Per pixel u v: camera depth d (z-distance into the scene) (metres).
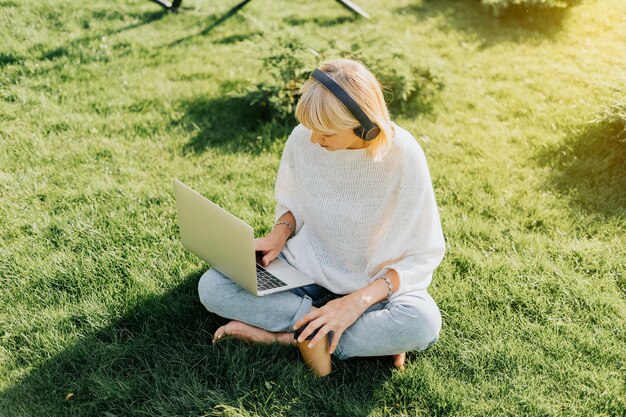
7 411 2.21
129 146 4.13
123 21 6.33
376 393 2.32
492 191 3.74
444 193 3.70
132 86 4.97
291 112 4.48
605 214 3.50
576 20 6.63
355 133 2.01
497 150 4.22
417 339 2.24
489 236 3.31
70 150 4.01
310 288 2.50
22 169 3.78
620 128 4.05
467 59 5.82
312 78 1.98
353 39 5.31
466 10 7.10
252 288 2.21
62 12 6.31
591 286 2.92
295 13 6.98
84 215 3.36
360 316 2.27
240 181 3.79
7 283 2.84
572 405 2.29
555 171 3.91
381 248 2.32
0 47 5.41
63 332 2.58
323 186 2.35
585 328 2.67
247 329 2.44
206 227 2.27
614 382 2.38
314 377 2.34
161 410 2.22
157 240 3.18
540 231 3.40
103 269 2.94
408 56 5.04
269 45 4.89
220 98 4.80
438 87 5.02
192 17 6.60
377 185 2.27
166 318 2.65
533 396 2.32
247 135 4.34
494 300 2.82
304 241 2.51
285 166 2.52
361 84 1.96
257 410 2.21
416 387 2.34
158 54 5.64
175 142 4.20
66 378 2.37
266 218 3.39
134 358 2.48
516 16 6.71
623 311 2.77
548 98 4.98
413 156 2.20
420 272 2.28
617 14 6.77
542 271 3.03
